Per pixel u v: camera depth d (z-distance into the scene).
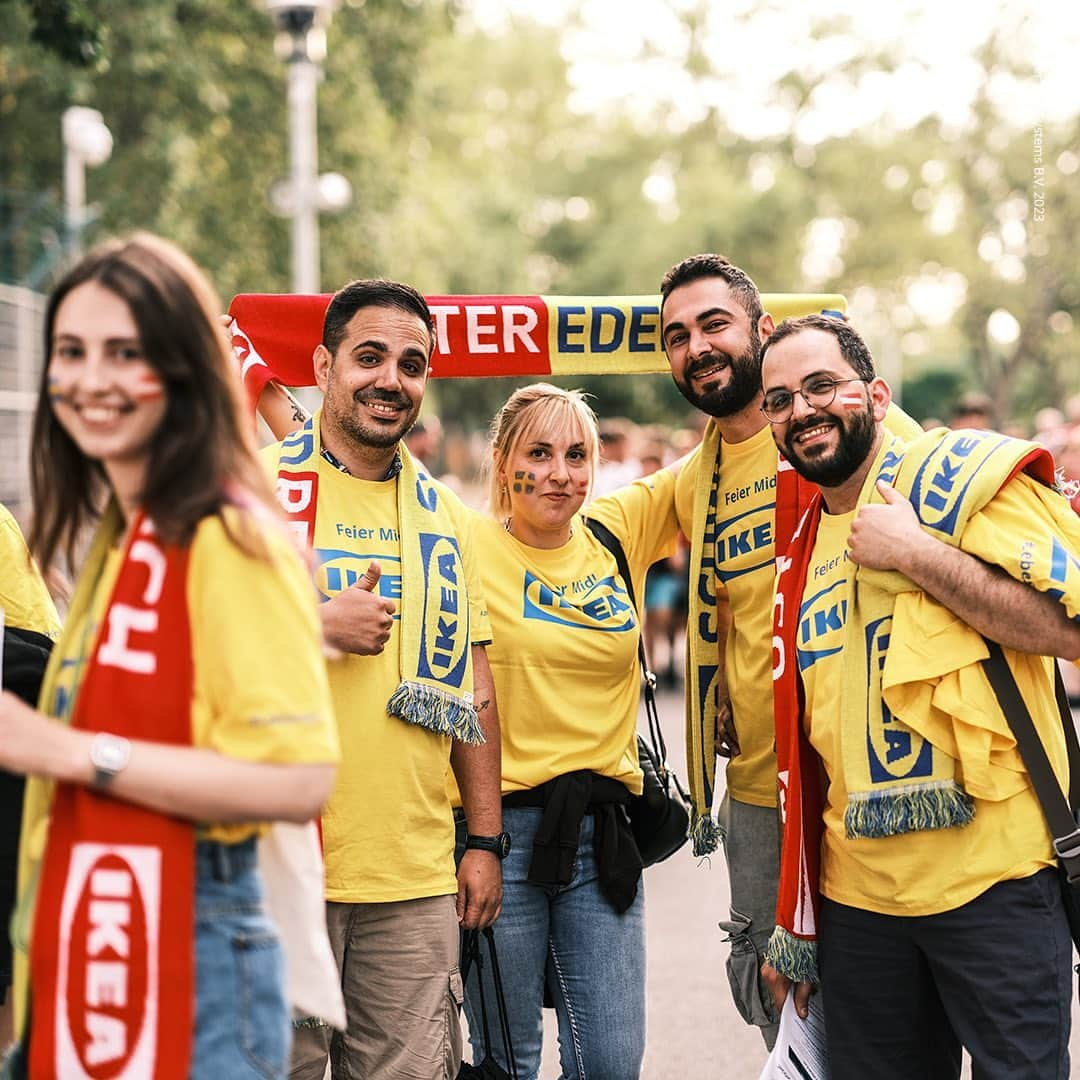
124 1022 2.15
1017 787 3.24
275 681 2.17
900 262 44.16
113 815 2.17
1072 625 3.19
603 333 4.50
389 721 3.42
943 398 48.16
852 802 3.32
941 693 3.21
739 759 4.18
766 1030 4.17
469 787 3.73
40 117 18.94
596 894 3.89
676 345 4.13
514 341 4.46
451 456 23.08
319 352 3.62
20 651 3.40
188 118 20.14
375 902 3.39
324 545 3.50
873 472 3.45
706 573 4.20
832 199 45.66
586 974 3.86
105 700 2.18
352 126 22.55
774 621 3.62
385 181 23.39
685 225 44.31
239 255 21.66
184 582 2.19
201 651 2.19
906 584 3.29
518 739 3.88
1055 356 41.19
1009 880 3.23
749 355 4.07
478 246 37.34
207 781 2.13
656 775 4.06
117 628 2.20
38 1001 2.19
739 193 44.41
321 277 22.73
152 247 2.26
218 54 20.81
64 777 2.12
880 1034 3.41
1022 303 39.91
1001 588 3.18
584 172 49.62
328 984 2.42
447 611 3.52
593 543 4.16
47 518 2.43
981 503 3.25
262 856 2.39
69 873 2.17
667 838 4.05
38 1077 2.18
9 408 11.66
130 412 2.21
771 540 4.06
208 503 2.20
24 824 2.33
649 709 4.21
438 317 4.44
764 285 44.72
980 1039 3.24
